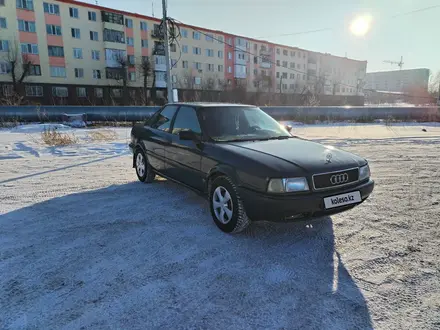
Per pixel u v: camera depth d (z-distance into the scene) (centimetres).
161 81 4441
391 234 326
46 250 286
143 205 412
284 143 364
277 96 5481
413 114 2164
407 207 407
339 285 236
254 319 198
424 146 968
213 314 203
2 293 221
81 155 794
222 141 368
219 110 412
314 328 191
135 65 4203
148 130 507
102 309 206
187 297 220
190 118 412
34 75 3488
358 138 1178
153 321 196
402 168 644
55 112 1620
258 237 319
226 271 255
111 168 646
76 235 318
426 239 314
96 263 264
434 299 219
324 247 298
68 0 3603
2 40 3269
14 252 281
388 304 214
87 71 3847
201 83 4838
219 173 337
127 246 296
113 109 1728
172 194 462
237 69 5256
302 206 277
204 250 290
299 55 6288
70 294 222
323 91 6581
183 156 398
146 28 4256
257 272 253
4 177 560
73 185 509
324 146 364
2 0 3216
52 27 3544
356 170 310
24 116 1567
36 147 880
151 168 507
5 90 3328
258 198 284
